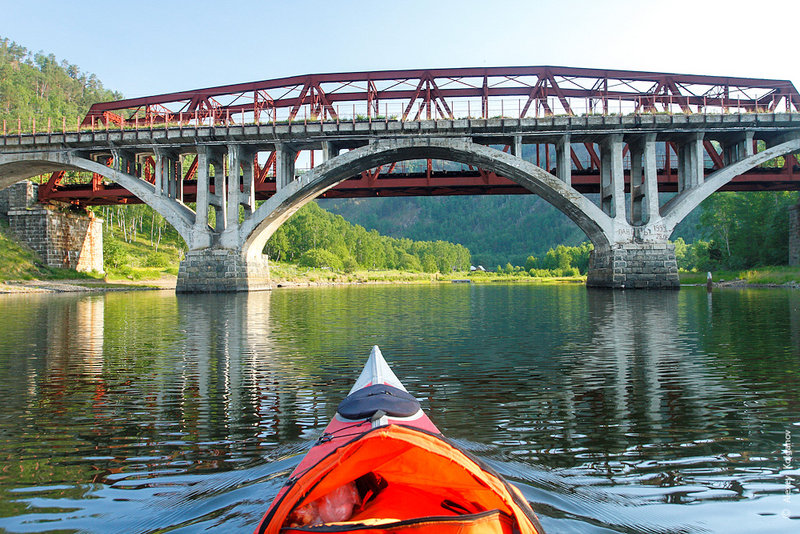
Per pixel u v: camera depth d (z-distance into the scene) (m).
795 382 10.45
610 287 42.62
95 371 12.09
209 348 15.34
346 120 43.50
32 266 56.53
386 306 31.95
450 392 9.94
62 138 45.38
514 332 18.44
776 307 26.28
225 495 5.63
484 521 4.28
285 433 7.65
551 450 6.86
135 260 93.94
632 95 45.16
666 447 6.97
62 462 6.68
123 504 5.50
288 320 23.19
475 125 42.56
